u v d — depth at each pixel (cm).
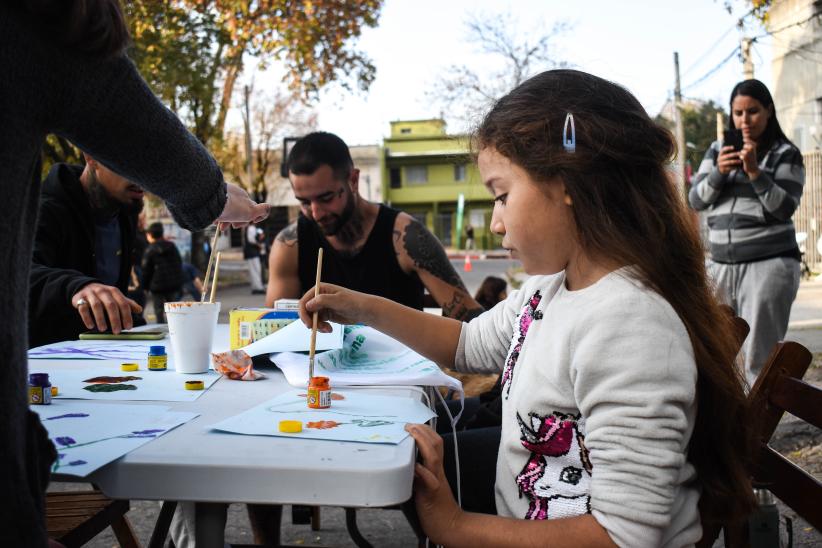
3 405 86
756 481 159
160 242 977
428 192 4212
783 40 1469
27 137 90
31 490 89
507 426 136
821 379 514
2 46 86
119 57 102
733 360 130
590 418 117
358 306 171
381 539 304
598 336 117
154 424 121
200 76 1348
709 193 386
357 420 125
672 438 112
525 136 127
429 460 118
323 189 287
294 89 1384
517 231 129
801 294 1113
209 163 131
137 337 224
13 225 88
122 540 215
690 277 130
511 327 165
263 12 1259
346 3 1298
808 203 1429
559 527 115
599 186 125
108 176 311
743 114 371
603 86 132
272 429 118
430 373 161
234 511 337
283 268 316
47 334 261
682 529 122
